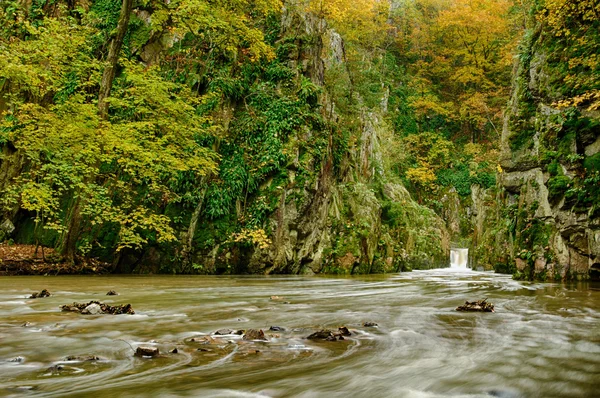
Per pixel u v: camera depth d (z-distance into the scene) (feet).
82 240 49.80
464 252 101.81
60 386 7.91
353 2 110.93
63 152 42.37
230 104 62.23
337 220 64.44
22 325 14.48
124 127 42.52
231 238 54.44
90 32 59.77
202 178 55.06
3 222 51.24
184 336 13.03
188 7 50.42
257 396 7.42
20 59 43.27
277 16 70.18
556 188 38.83
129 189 51.08
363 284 39.01
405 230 83.51
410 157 115.55
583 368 9.58
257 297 25.95
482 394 7.77
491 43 120.37
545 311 19.54
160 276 47.44
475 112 118.42
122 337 12.71
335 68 81.56
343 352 11.07
